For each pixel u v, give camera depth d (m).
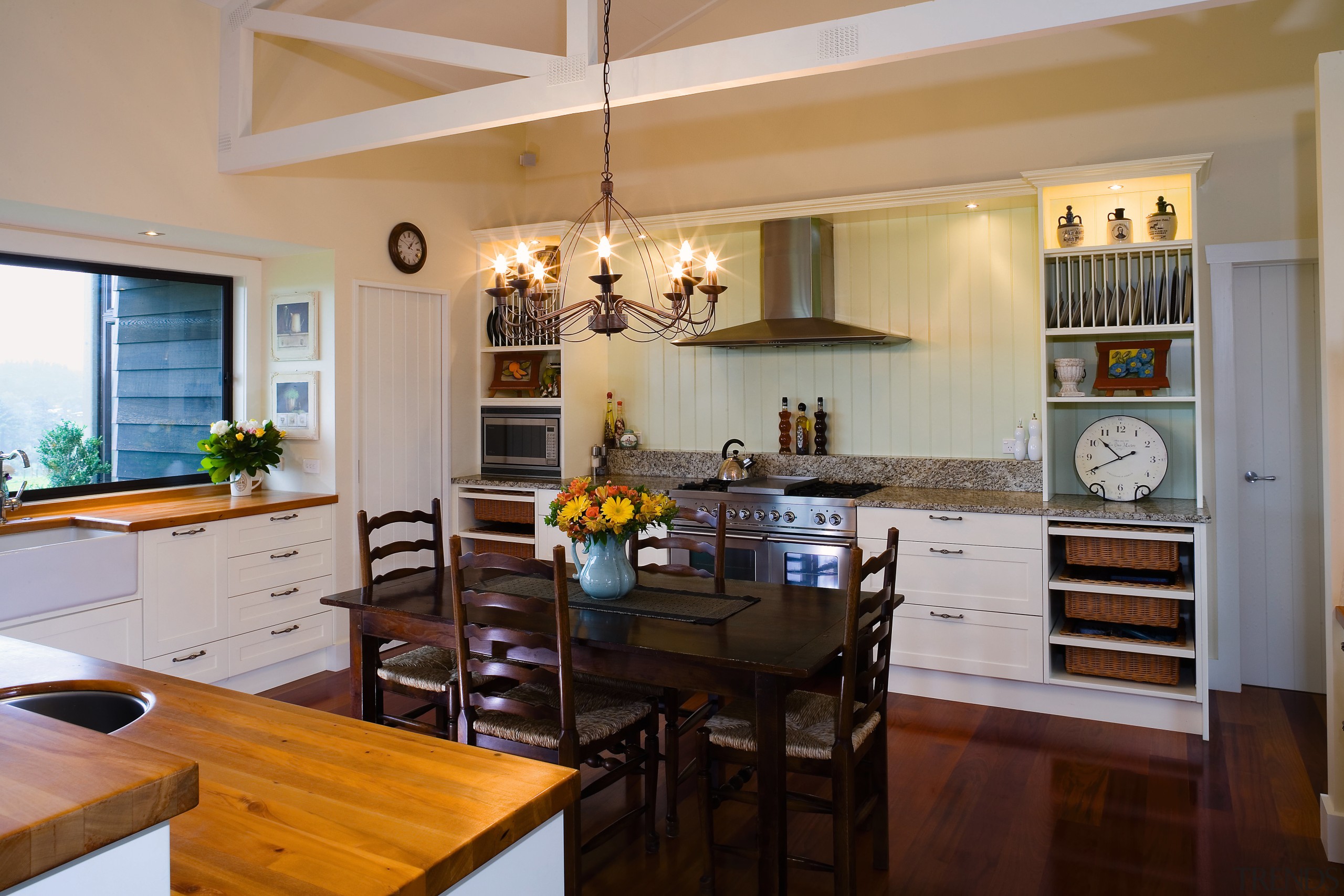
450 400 5.27
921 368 4.71
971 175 4.46
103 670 1.69
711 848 2.50
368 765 1.33
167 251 4.36
